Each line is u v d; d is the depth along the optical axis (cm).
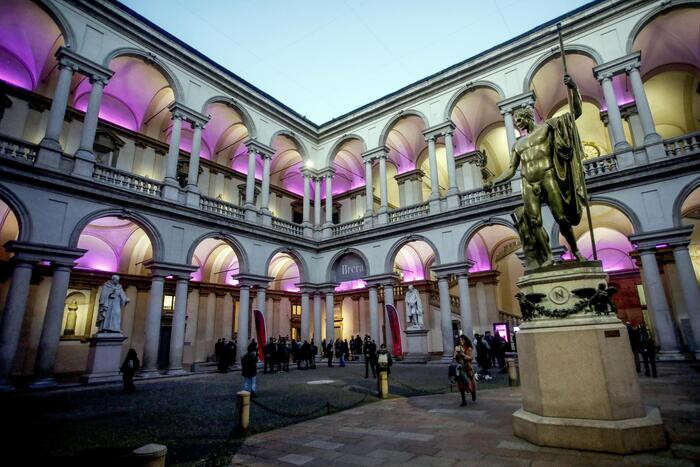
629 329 1123
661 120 2098
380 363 968
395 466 432
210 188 2388
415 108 2238
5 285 1614
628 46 1588
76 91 1842
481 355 1199
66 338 1758
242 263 1969
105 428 683
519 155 602
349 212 3061
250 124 2200
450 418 664
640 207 1416
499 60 1934
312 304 2936
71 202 1384
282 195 2886
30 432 660
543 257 553
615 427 418
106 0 1606
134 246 2048
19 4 1477
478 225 1828
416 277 2658
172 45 1842
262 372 1731
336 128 2580
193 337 2184
